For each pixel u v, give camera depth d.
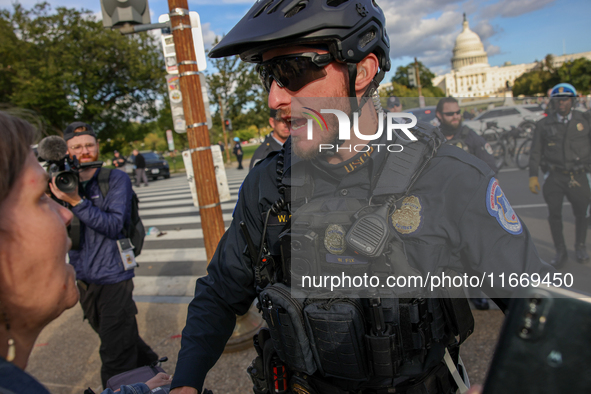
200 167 2.69
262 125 27.70
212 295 1.17
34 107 19.56
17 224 0.60
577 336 0.43
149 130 26.89
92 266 2.08
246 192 1.18
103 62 21.53
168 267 4.89
